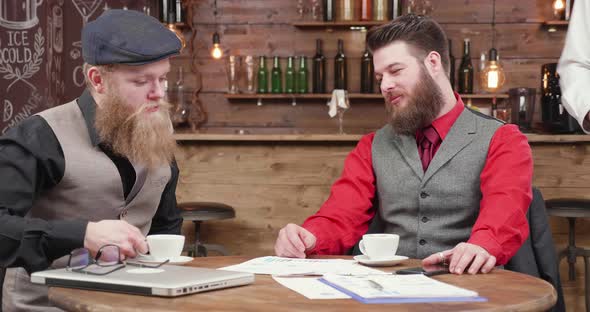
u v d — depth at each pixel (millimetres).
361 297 1163
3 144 1592
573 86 2709
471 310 1093
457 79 4973
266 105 5102
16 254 1423
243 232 3578
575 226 3432
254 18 5113
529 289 1290
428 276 1444
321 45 5055
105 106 1607
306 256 1736
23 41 4484
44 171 1618
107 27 1587
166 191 1861
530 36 4980
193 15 5121
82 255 1369
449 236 1938
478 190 1930
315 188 3537
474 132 1958
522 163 1854
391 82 1934
